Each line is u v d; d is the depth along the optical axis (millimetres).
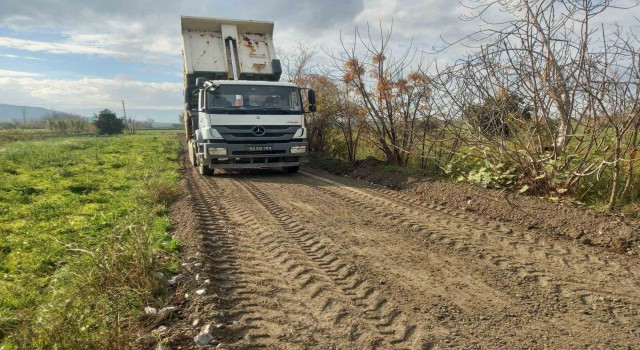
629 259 4871
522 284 4215
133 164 13047
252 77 12953
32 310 3559
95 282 3812
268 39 13211
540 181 7016
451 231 5980
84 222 6281
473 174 8070
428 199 8102
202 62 12641
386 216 6812
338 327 3412
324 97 13719
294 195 8477
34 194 8227
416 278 4363
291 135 10977
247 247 5250
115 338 2965
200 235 5441
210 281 4105
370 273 4484
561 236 5758
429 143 9938
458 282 4266
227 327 3344
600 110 6082
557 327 3402
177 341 3141
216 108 10547
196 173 11938
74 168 11797
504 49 6621
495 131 7273
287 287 4129
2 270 4520
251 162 10789
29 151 16125
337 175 11664
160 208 6957
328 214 6914
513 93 6766
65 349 2812
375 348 3125
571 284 4211
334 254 5035
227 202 7730
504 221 6527
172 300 3779
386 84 10070
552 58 6270
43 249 5051
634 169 6684
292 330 3352
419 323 3471
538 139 7230
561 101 6344
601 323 3461
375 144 11375
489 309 3709
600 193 6508
